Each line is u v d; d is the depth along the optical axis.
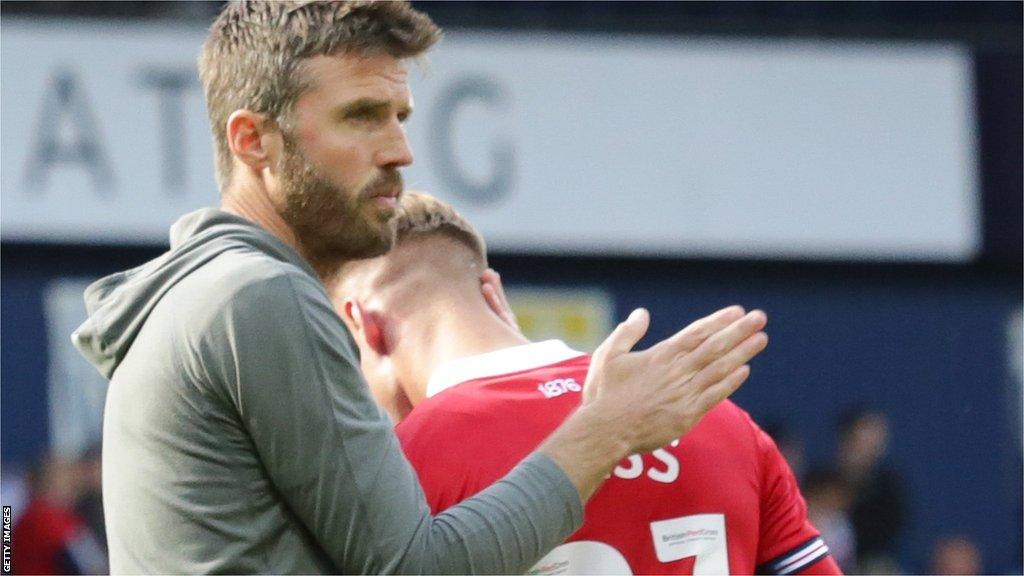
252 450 6.78
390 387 8.61
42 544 24.80
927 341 34.94
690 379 7.21
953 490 34.75
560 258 32.88
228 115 7.27
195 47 30.88
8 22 29.97
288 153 7.12
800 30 34.00
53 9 30.27
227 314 6.69
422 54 7.42
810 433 34.25
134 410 6.92
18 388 29.53
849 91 34.25
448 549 6.72
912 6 34.59
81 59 30.33
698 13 33.59
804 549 8.31
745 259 33.94
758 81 33.78
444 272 8.59
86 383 29.83
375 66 7.16
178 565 6.79
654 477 7.82
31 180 30.03
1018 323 35.19
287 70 7.09
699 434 8.05
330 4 7.14
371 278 8.62
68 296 30.06
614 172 33.03
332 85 7.09
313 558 6.85
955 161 34.69
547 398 7.87
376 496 6.69
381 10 7.21
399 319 8.54
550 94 32.53
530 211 32.44
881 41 34.31
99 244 30.36
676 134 33.31
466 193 32.09
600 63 32.84
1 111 29.89
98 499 25.64
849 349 34.59
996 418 34.88
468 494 7.64
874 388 34.72
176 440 6.79
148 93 30.62
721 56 33.56
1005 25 34.88
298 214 7.21
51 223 30.06
